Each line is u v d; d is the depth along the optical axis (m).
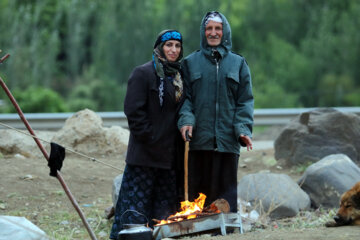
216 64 11.01
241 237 9.27
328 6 76.62
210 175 11.12
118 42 61.47
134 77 10.62
